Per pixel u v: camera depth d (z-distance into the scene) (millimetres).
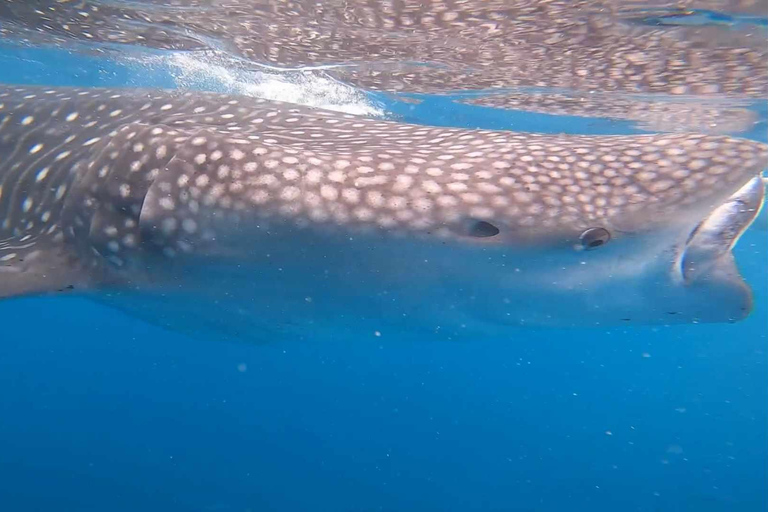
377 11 2521
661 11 2303
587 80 3342
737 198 1229
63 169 1651
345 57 3309
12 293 1394
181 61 3898
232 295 1483
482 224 1234
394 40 2908
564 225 1216
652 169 1304
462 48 2941
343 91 4078
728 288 1260
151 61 4031
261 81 4043
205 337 1781
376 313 1440
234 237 1332
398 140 1608
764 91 3316
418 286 1344
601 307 1348
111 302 1728
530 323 1423
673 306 1318
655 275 1263
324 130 1746
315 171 1299
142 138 1422
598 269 1267
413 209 1251
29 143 1823
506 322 1435
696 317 1346
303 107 2070
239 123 1818
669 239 1220
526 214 1230
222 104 1990
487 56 3035
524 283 1312
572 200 1247
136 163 1407
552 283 1303
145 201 1362
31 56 4605
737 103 3576
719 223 1217
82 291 1507
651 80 3238
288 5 2598
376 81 3785
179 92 2141
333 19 2689
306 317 1512
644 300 1312
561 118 4289
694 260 1232
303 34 2986
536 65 3137
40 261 1505
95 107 1974
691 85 3291
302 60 3459
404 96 4066
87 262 1505
